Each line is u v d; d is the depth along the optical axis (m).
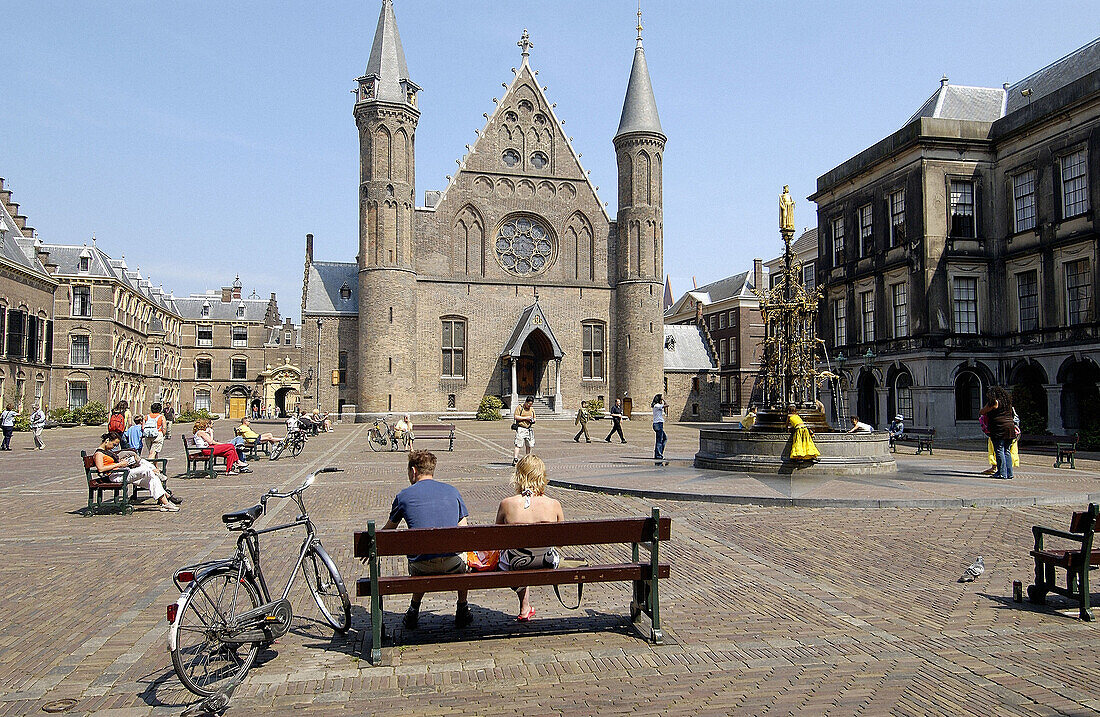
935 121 34.28
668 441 33.31
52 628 7.00
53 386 57.16
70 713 5.15
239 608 6.34
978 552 10.03
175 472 20.58
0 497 15.91
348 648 6.45
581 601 7.89
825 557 9.78
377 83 51.59
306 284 56.34
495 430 42.97
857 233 39.84
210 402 87.81
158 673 5.89
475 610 7.57
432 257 54.31
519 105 56.84
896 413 36.34
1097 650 6.29
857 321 39.66
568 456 24.28
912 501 13.58
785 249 19.59
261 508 6.39
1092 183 29.61
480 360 54.88
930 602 7.70
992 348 34.19
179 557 10.01
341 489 17.00
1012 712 5.07
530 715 5.08
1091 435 27.66
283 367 88.69
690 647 6.40
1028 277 33.19
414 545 6.09
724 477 17.20
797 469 17.55
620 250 57.00
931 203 34.22
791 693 5.41
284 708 5.22
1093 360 29.11
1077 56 34.66
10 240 51.44
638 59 57.06
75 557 10.01
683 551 10.18
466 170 55.25
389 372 51.25
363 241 52.00
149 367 73.69
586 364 57.09
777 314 19.38
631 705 5.22
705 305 81.94
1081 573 7.12
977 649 6.32
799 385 19.36
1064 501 14.05
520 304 55.88
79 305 59.12
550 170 57.09
